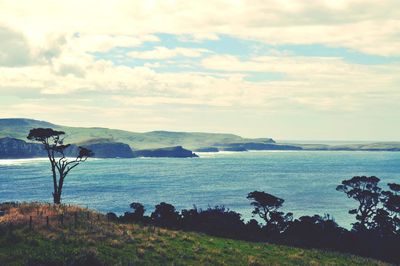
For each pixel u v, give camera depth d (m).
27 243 41.09
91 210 62.97
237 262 44.41
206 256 44.59
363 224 81.69
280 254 51.25
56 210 56.19
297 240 65.19
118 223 56.66
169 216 68.00
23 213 53.75
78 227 48.81
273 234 69.44
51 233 45.00
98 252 39.94
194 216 69.94
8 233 43.38
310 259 50.84
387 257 64.31
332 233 71.44
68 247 40.94
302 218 75.44
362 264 52.78
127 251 42.59
